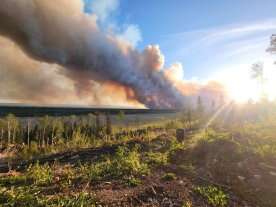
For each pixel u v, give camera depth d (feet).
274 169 40.19
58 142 89.04
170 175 37.06
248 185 34.94
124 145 69.51
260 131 75.41
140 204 27.66
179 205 28.07
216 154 49.52
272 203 30.01
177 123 122.31
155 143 68.69
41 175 39.11
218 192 31.71
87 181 35.68
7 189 30.68
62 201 26.58
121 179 36.29
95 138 96.94
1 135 93.50
